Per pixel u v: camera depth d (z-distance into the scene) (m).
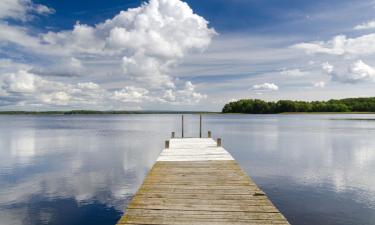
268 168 19.30
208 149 16.39
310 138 38.66
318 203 12.30
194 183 9.06
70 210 12.08
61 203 12.93
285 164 20.66
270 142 34.16
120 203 12.92
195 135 44.53
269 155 24.64
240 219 6.27
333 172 18.08
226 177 9.82
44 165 21.42
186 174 10.26
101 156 25.33
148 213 6.57
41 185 15.81
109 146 32.12
